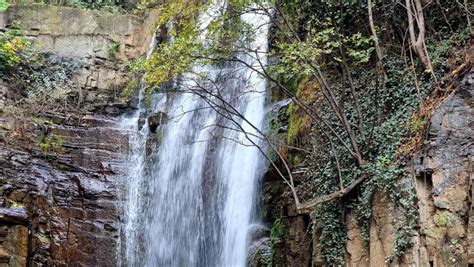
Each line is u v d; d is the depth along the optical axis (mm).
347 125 7934
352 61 9570
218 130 12039
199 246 11398
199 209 11680
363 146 8117
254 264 9672
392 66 8609
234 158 11258
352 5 9625
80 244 11930
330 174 8516
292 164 9609
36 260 11242
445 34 8500
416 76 8047
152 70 9367
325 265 8219
